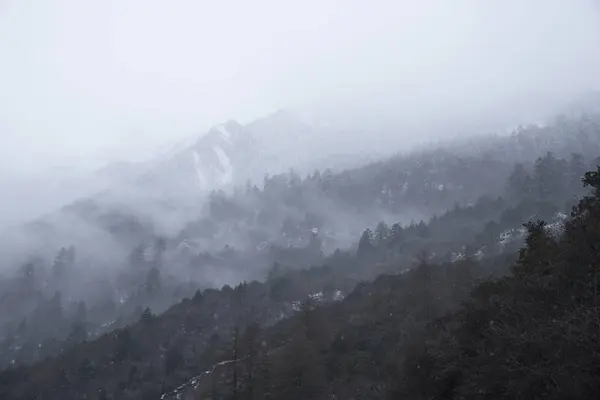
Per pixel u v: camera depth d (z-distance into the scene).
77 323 100.81
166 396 53.75
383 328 49.78
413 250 92.00
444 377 20.02
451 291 51.22
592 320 14.24
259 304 80.81
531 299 18.62
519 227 81.62
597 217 21.75
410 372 22.33
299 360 43.16
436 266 65.38
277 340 56.69
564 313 16.38
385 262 92.94
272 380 43.69
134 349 68.69
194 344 68.56
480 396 16.23
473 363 18.25
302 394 40.16
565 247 20.55
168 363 61.50
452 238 94.69
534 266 21.78
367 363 41.75
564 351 14.08
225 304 82.25
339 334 49.94
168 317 79.38
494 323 18.98
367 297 63.31
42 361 73.38
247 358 51.94
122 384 60.19
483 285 23.17
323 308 62.31
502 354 16.14
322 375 41.59
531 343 15.16
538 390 14.05
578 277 18.09
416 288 57.56
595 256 18.72
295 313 67.50
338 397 37.59
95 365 66.31
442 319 34.06
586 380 12.83
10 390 63.75
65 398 60.84
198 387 50.16
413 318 48.59
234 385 45.75
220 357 60.12
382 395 29.78
